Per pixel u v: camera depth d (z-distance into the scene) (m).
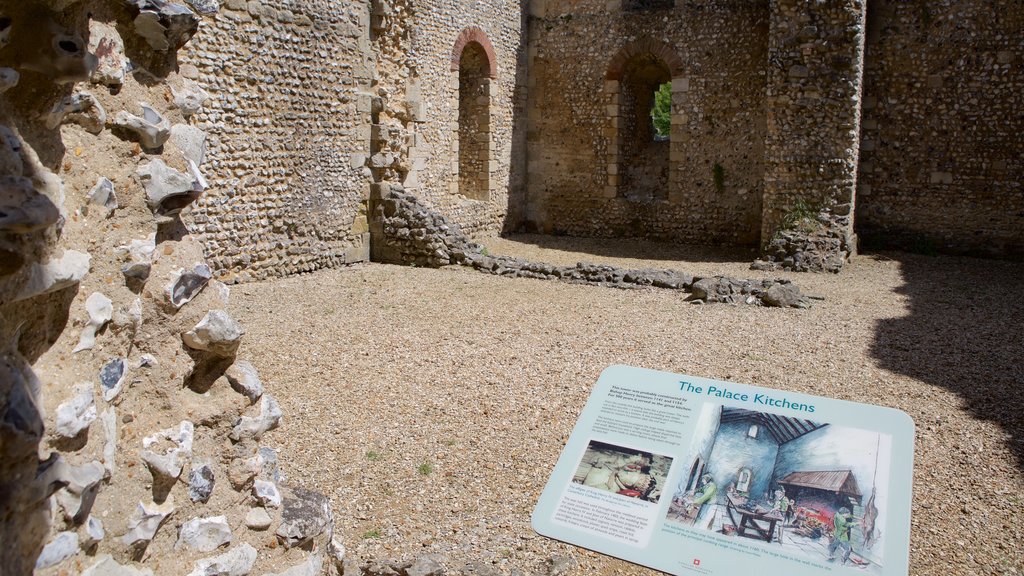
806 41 11.49
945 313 8.52
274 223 9.55
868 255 12.59
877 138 12.94
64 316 2.07
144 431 2.40
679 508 2.82
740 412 2.99
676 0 13.65
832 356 6.69
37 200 1.81
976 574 3.49
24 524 1.77
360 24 10.59
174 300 2.50
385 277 9.98
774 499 2.73
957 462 4.60
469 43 13.34
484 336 7.22
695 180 13.96
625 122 14.87
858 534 2.56
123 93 2.41
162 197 2.48
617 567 3.53
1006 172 12.26
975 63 12.23
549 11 14.79
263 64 9.11
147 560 2.34
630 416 3.15
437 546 3.68
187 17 2.57
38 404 1.83
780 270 11.39
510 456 4.66
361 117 10.77
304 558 2.83
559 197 15.27
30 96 2.04
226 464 2.67
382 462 4.55
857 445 2.75
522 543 3.72
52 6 2.05
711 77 13.55
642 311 8.38
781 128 11.81
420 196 12.12
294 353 6.56
